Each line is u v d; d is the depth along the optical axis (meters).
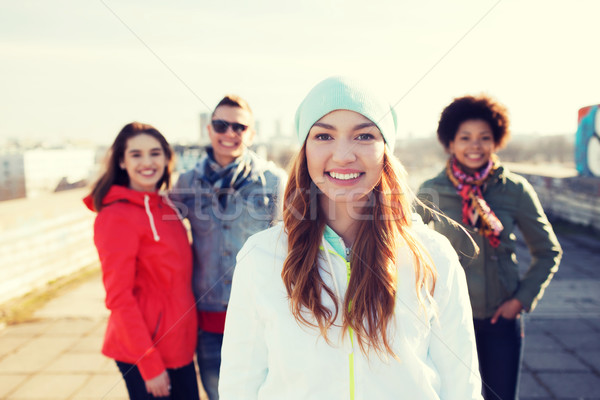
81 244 4.97
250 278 1.07
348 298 1.01
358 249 1.05
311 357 0.98
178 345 1.76
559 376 2.44
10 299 3.83
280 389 1.00
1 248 3.76
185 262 1.81
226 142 1.90
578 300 3.52
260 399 1.04
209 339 1.93
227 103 1.93
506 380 1.78
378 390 0.98
